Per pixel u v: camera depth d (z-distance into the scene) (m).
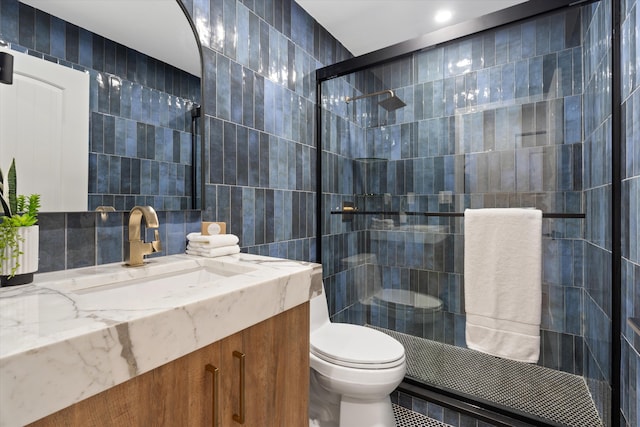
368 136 2.12
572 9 1.51
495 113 1.83
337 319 2.21
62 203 0.95
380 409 1.41
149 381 0.58
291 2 1.92
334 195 2.17
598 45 1.47
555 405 1.59
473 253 1.69
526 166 1.78
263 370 0.83
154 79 1.19
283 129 1.84
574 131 1.69
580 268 1.72
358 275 2.20
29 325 0.51
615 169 1.32
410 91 2.00
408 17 2.11
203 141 1.36
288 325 0.92
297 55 1.96
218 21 1.45
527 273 1.55
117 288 0.93
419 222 2.04
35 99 0.90
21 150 0.87
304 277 0.97
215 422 0.69
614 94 1.31
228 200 1.49
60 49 0.95
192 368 0.65
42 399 0.43
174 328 0.60
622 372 1.29
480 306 1.65
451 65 1.90
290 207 1.89
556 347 1.78
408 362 1.94
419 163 2.02
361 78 2.10
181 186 1.28
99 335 0.49
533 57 1.74
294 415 0.94
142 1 1.16
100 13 1.04
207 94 1.39
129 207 1.11
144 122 1.16
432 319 2.02
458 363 1.92
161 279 1.04
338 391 1.42
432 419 1.65
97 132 1.03
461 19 2.13
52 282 0.81
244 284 0.78
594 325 1.58
